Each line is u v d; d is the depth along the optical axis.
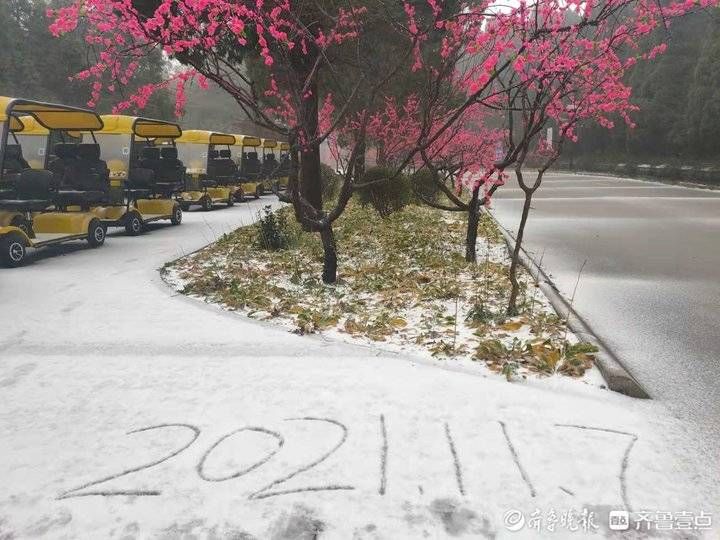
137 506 2.51
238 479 2.71
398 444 3.01
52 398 3.63
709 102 26.83
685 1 4.63
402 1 7.24
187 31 5.10
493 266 7.54
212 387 3.76
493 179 6.77
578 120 5.45
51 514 2.46
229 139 18.91
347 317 5.39
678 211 15.09
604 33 5.23
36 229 9.44
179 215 13.49
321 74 11.76
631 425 3.22
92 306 5.84
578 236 10.71
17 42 32.62
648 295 6.27
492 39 5.27
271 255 8.82
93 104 5.24
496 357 4.22
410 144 14.73
